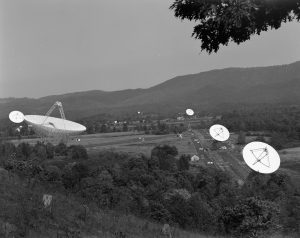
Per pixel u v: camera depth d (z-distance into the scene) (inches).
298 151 5959.6
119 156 4591.5
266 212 1413.6
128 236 833.5
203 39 350.6
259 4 316.8
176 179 3129.9
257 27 338.0
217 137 5585.6
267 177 3472.0
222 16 312.0
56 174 2447.1
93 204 1154.0
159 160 3919.8
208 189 2960.1
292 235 1318.9
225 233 1439.5
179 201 2032.5
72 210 927.0
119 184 2790.4
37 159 4104.3
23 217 728.3
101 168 2982.3
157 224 1141.7
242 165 4980.3
